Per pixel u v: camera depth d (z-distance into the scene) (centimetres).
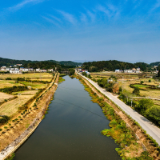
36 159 2359
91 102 5816
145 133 2738
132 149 2494
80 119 4056
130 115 3738
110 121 3847
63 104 5516
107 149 2616
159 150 2217
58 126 3606
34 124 3572
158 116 3077
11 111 3984
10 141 2702
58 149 2623
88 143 2820
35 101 5125
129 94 5775
